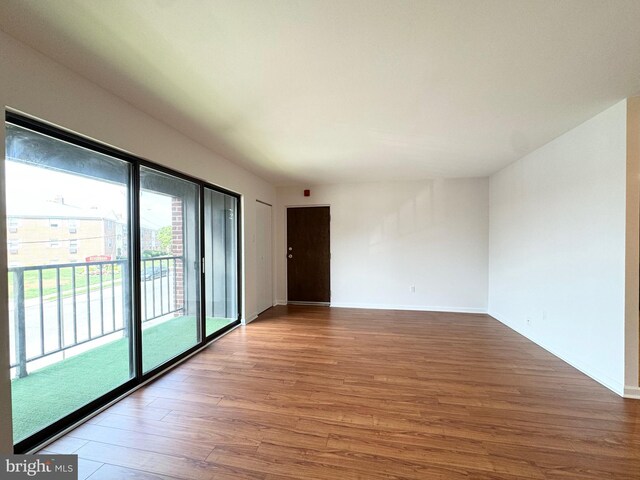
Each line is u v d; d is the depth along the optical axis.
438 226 4.91
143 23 1.36
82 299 2.19
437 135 2.88
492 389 2.29
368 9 1.29
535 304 3.37
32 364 1.98
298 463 1.52
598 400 2.13
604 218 2.35
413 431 1.78
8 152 1.61
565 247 2.84
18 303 1.83
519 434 1.75
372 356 2.97
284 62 1.68
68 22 1.35
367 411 1.99
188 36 1.45
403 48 1.56
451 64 1.71
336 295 5.32
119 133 2.08
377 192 5.12
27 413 1.89
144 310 2.71
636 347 2.16
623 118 2.16
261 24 1.38
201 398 2.17
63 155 1.93
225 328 3.79
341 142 3.06
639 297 2.17
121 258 2.35
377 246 5.13
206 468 1.49
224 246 3.90
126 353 2.37
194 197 3.21
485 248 4.77
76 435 1.74
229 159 3.68
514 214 3.87
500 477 1.43
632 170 2.13
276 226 5.50
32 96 1.53
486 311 4.78
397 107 2.27
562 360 2.86
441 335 3.65
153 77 1.83
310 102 2.17
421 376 2.53
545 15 1.32
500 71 1.78
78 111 1.78
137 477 1.43
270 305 5.33
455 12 1.31
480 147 3.26
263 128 2.67
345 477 1.43
